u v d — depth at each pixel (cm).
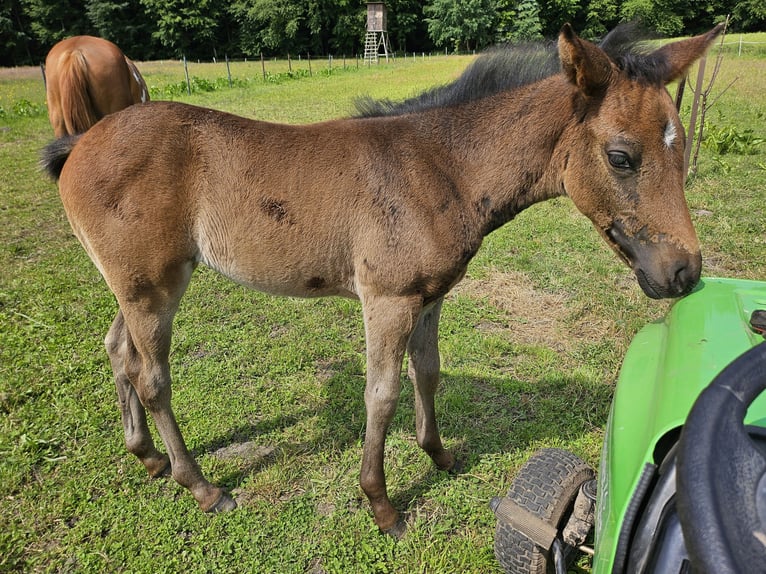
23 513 298
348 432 355
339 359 433
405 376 409
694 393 173
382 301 259
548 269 552
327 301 518
